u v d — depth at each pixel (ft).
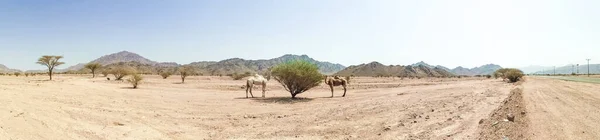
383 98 70.90
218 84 149.38
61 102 47.06
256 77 81.30
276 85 139.44
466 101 56.24
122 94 72.38
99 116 37.14
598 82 137.80
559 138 24.31
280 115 45.16
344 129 33.71
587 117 33.81
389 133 30.66
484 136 25.82
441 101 57.77
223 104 59.82
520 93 63.41
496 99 58.54
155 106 52.75
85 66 223.71
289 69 77.10
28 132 25.17
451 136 27.45
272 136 31.22
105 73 245.04
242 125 37.32
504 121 29.50
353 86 142.61
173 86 125.39
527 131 26.25
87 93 66.13
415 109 46.68
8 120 27.07
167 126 35.53
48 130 26.99
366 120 38.68
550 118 32.63
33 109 35.04
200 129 34.94
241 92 99.76
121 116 39.11
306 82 78.02
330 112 46.93
